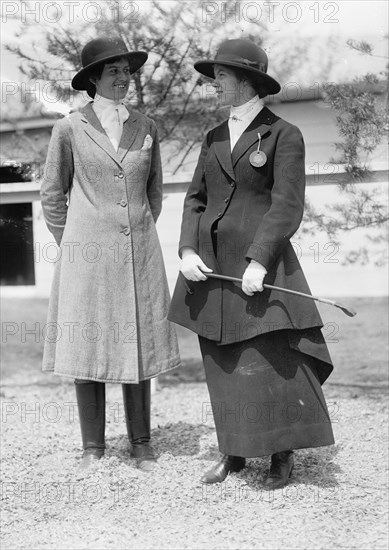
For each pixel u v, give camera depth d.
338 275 6.80
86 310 3.84
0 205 6.05
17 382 6.29
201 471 3.87
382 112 5.09
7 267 6.74
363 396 5.59
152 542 3.13
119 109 3.94
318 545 3.05
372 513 3.36
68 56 5.62
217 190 3.67
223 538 3.14
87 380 3.92
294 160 3.55
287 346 3.56
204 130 5.90
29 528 3.30
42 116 5.77
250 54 3.59
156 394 5.79
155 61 5.73
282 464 3.65
